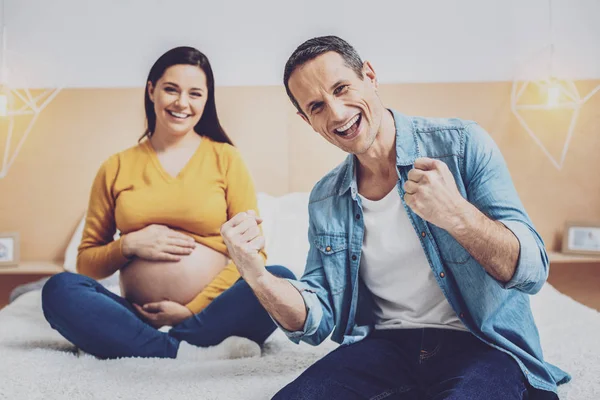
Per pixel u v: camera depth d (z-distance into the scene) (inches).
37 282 94.0
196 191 69.1
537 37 106.4
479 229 38.7
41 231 107.3
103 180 71.9
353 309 49.6
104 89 106.7
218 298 64.1
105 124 106.8
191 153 72.1
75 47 106.7
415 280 47.8
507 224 41.8
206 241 69.4
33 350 63.3
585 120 106.5
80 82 107.3
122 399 49.7
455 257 45.4
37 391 51.6
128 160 71.8
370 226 48.8
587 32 106.2
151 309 66.3
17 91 106.6
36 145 106.7
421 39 106.7
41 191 107.0
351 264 49.6
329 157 106.3
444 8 106.4
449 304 47.1
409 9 106.6
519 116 106.4
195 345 63.9
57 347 66.4
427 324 47.9
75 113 106.7
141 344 62.1
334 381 42.8
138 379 54.5
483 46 106.7
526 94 106.7
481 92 106.4
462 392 38.9
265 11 106.7
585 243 102.8
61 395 50.8
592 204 107.0
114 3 106.7
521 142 106.7
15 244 103.0
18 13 106.3
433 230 46.0
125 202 69.2
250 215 45.6
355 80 44.9
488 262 40.0
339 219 50.8
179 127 70.2
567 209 107.1
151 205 68.9
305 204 97.1
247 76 107.3
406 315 48.8
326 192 52.2
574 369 55.2
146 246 67.1
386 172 48.4
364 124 45.4
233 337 63.0
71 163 107.0
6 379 54.2
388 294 49.2
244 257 44.6
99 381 54.0
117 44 107.1
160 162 71.3
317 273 52.1
